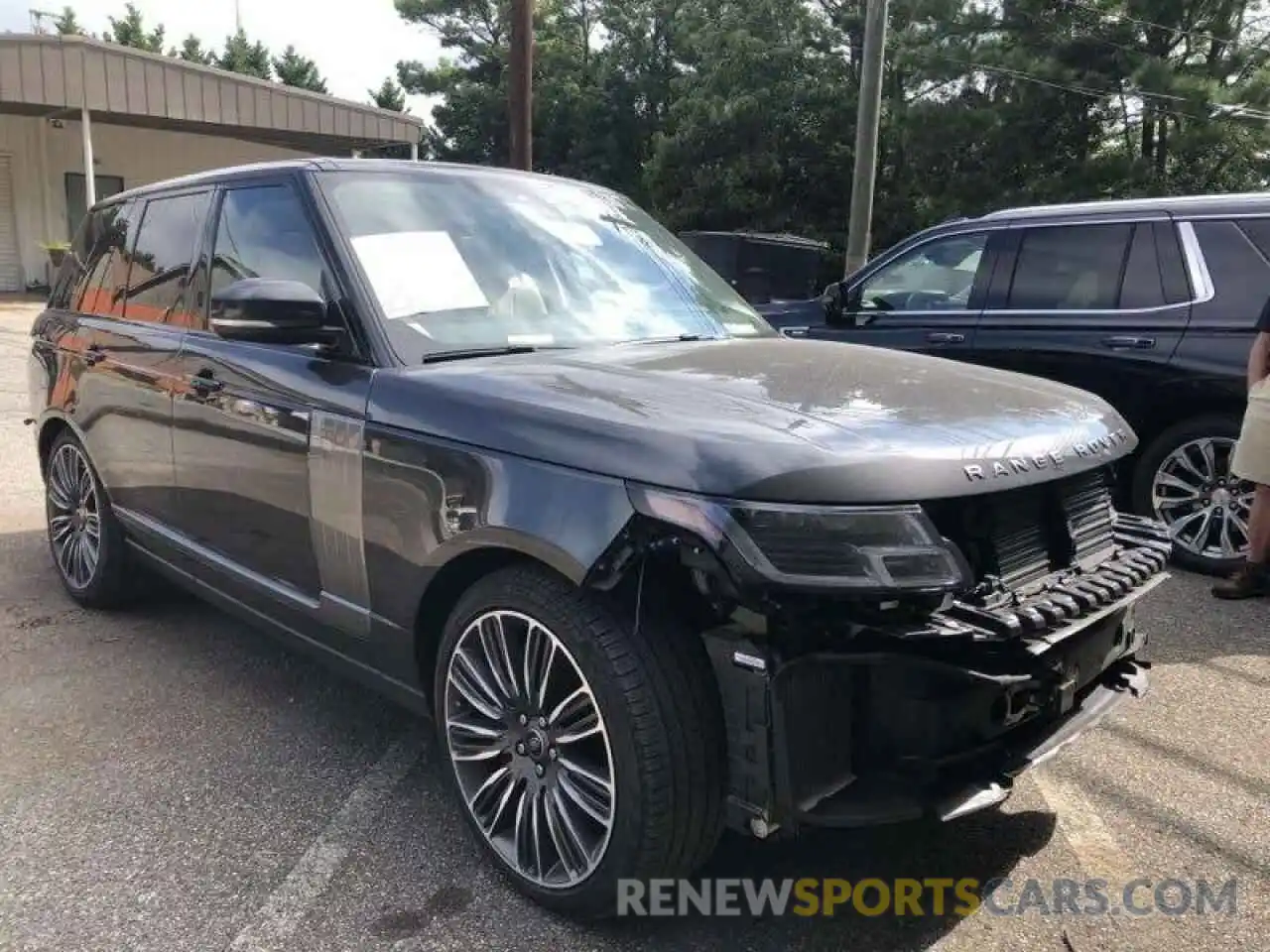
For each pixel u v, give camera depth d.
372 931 2.55
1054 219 5.97
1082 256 5.82
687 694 2.33
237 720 3.68
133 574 4.62
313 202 3.27
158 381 3.88
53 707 3.76
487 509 2.52
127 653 4.28
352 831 2.98
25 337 14.34
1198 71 18.83
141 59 17.25
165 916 2.59
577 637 2.40
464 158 35.66
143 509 4.16
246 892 2.70
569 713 2.52
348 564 3.01
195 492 3.72
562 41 34.00
